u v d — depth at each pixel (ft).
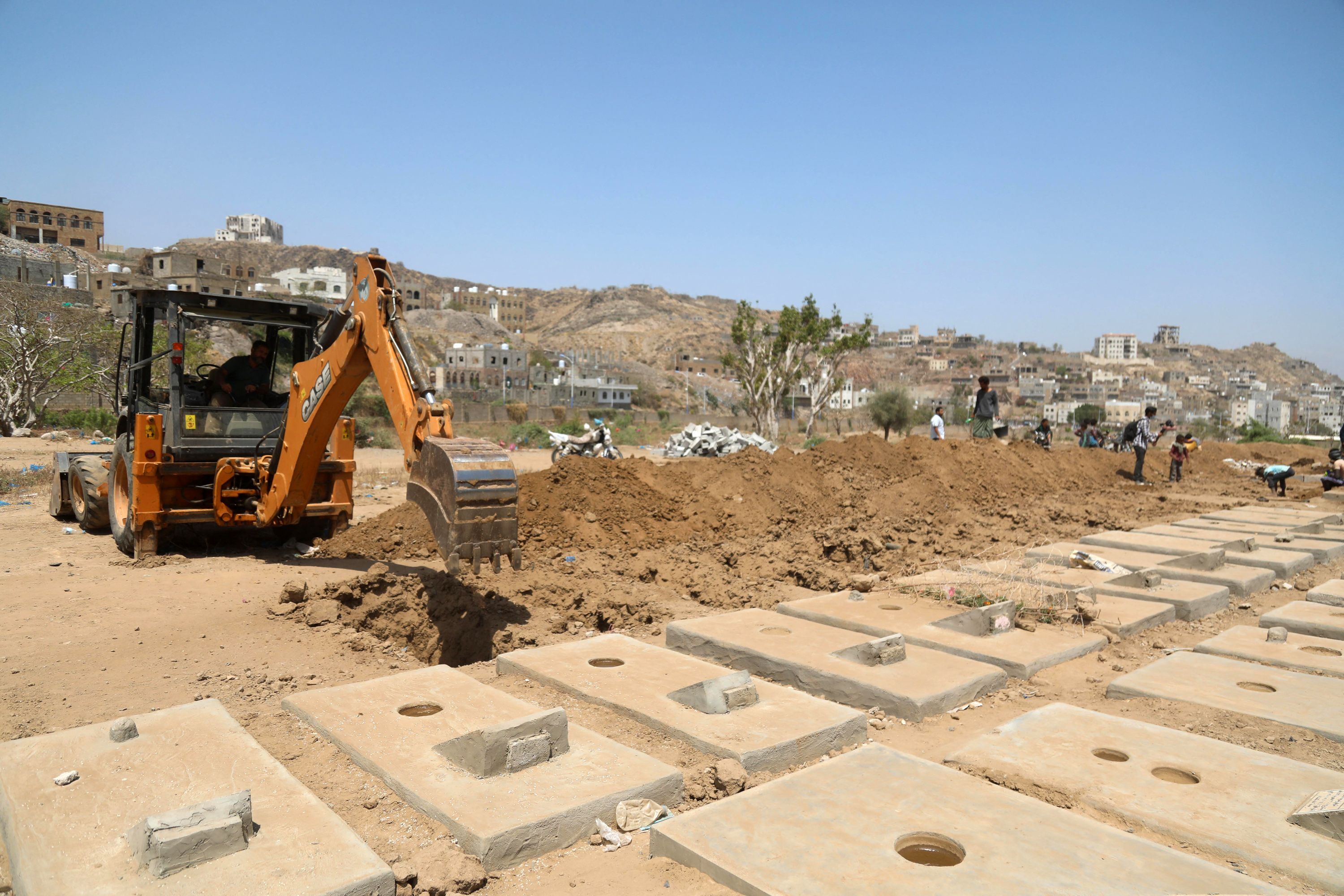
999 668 18.34
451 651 20.56
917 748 14.62
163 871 9.36
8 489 52.31
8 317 99.50
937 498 44.70
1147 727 14.35
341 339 23.24
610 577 27.61
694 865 10.13
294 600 23.39
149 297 30.96
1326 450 92.84
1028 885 9.30
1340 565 31.45
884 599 23.80
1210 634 22.17
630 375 439.63
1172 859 9.89
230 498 30.89
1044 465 57.31
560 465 36.60
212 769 12.12
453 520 17.40
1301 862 10.20
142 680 17.88
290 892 9.09
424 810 11.42
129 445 31.32
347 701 15.26
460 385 316.60
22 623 22.16
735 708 15.12
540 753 12.55
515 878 10.35
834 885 9.33
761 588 27.09
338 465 33.19
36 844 10.02
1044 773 12.67
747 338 157.38
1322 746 14.20
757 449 44.68
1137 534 35.99
